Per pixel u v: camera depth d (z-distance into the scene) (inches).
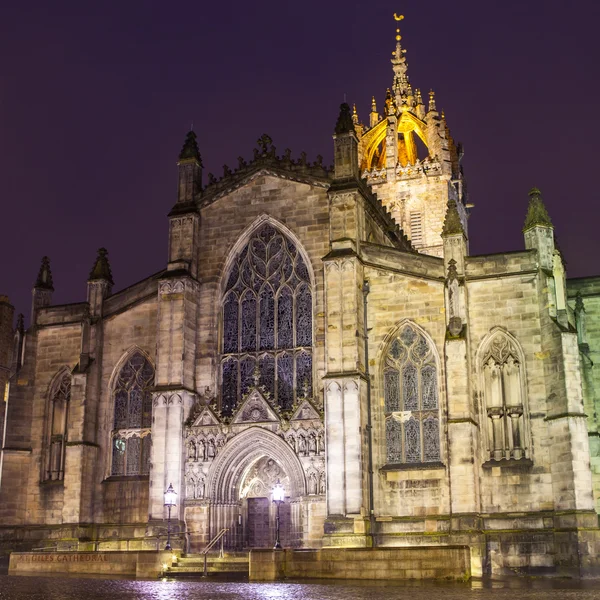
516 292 2367.1
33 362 2864.2
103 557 2207.2
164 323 2635.3
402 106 4372.5
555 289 2331.4
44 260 2979.8
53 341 2866.6
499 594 1432.1
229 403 2618.1
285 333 2618.1
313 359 2541.8
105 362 2755.9
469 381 2303.2
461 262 2409.0
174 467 2509.8
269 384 2593.5
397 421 2421.3
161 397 2566.4
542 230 2386.8
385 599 1291.8
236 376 2635.3
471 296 2401.6
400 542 2295.8
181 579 2042.3
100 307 2792.8
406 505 2341.3
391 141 4202.8
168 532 2354.8
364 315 2496.3
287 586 1675.7
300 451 2428.6
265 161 2731.3
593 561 2107.5
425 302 2463.1
